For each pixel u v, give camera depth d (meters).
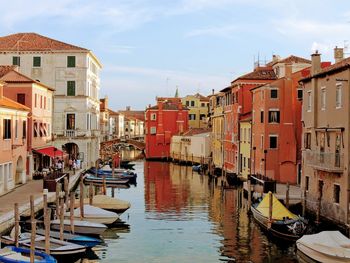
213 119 65.38
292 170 41.31
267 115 41.34
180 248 23.36
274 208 26.30
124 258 21.66
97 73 68.81
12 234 22.02
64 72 57.56
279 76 48.94
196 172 64.50
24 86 42.72
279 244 23.94
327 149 28.44
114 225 28.41
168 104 90.38
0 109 32.03
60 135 56.44
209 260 21.39
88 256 21.95
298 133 41.44
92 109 61.44
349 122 25.42
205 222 29.41
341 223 25.45
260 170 42.38
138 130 172.88
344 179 25.31
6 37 59.50
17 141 36.56
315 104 30.33
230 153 54.19
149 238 25.33
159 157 89.06
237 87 50.97
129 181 49.16
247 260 21.36
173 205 36.00
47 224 19.39
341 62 28.25
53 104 57.22
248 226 28.14
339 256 18.98
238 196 40.75
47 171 43.50
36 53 57.31
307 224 24.77
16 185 37.25
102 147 90.25
